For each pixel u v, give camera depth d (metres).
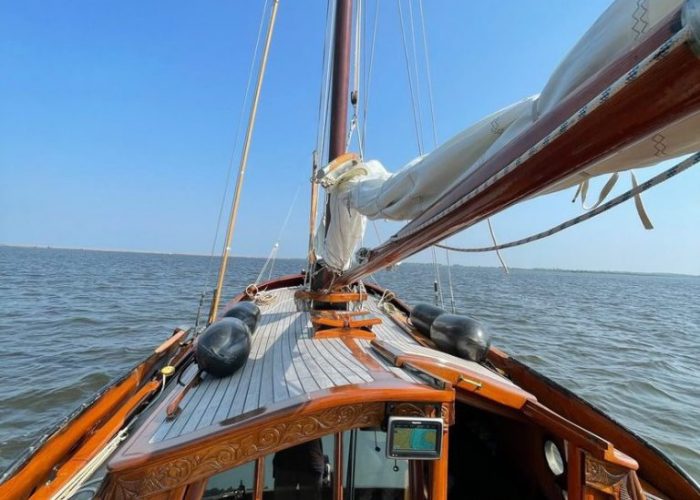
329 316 4.12
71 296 23.47
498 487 3.26
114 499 1.79
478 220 1.73
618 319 21.03
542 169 1.15
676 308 30.39
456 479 3.33
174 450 1.80
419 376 2.38
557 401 3.59
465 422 3.73
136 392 4.09
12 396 8.35
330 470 2.86
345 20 5.29
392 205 2.44
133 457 1.80
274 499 2.79
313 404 1.95
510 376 4.29
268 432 1.94
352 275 3.86
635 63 0.81
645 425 7.60
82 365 10.30
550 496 2.74
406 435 1.93
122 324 15.46
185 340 5.74
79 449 3.12
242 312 4.17
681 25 0.67
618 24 0.97
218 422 2.01
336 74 5.31
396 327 5.02
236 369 3.02
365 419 2.05
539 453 2.90
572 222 1.50
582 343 13.98
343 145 5.32
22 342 12.56
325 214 4.97
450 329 3.80
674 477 2.71
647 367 11.19
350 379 2.52
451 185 1.83
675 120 0.82
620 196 1.23
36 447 2.74
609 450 2.04
